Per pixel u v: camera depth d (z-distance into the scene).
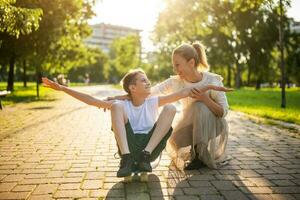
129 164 3.82
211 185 4.12
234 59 53.66
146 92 4.30
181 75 4.93
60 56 31.06
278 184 4.17
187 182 4.25
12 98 22.52
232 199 3.66
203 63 5.06
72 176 4.50
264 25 47.97
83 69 99.50
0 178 4.41
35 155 5.77
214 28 34.84
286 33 51.22
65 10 23.88
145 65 76.56
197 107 4.76
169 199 3.65
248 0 15.27
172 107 4.06
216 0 30.84
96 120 11.13
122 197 3.71
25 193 3.84
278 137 7.78
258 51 51.19
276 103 20.27
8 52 25.23
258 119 11.51
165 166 5.04
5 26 10.30
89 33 28.41
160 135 4.01
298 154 5.91
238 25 45.31
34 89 39.81
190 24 28.91
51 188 4.01
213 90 4.87
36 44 23.67
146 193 3.84
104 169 4.86
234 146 6.67
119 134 3.96
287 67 57.16
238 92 40.72
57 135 7.96
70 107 16.52
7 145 6.67
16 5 19.75
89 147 6.50
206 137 4.72
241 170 4.81
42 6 21.75
